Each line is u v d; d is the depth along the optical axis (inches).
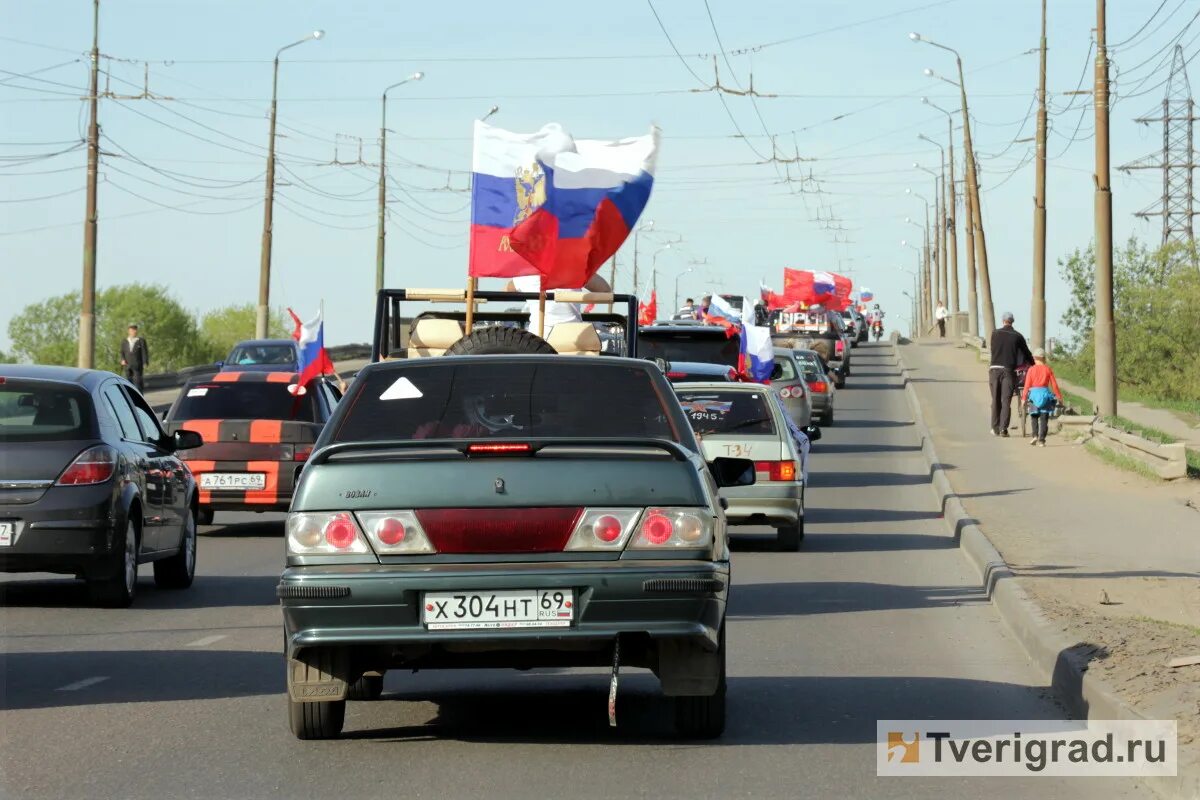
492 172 635.5
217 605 676.1
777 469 884.0
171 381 2551.7
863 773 368.5
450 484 358.9
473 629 355.3
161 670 508.7
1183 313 2554.1
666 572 357.1
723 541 381.4
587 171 624.4
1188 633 535.5
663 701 455.8
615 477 361.7
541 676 498.0
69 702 453.1
